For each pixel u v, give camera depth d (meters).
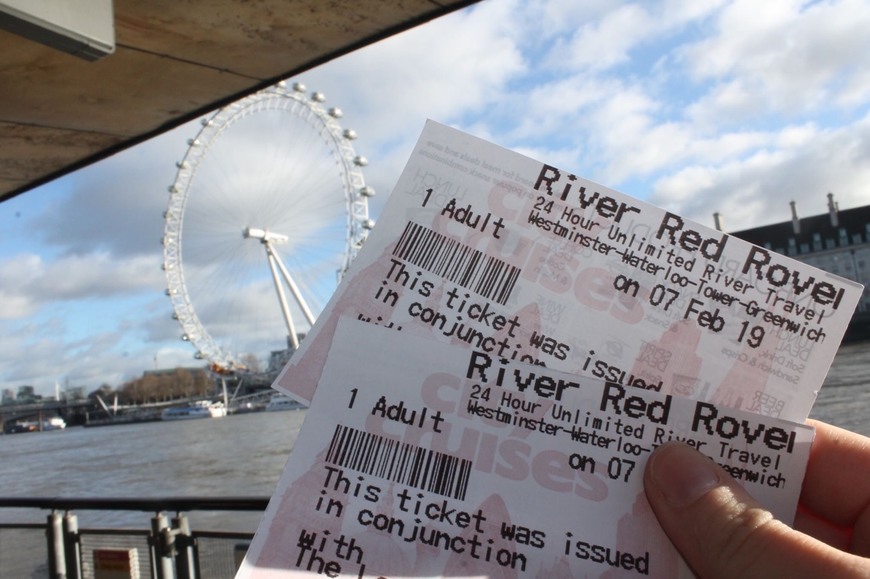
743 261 0.81
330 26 3.95
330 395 0.73
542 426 0.75
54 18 2.62
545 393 0.76
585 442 0.75
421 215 0.81
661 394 0.76
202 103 4.70
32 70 3.78
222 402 74.88
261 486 19.97
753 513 0.70
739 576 0.68
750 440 0.76
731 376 0.79
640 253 0.82
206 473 25.61
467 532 0.71
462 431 0.74
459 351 0.75
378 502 0.71
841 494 0.86
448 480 0.72
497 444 0.74
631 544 0.73
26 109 4.20
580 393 0.76
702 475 0.72
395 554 0.69
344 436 0.72
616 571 0.71
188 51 4.04
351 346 0.74
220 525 10.91
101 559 3.73
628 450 0.75
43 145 4.74
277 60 4.32
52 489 27.05
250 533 3.31
